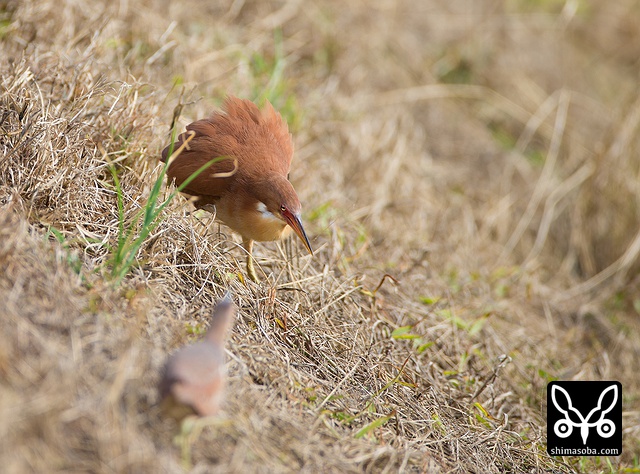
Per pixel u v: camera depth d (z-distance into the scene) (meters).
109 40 11.99
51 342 6.48
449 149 16.88
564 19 20.52
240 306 8.66
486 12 20.00
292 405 7.63
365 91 16.61
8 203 7.88
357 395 8.50
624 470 9.77
